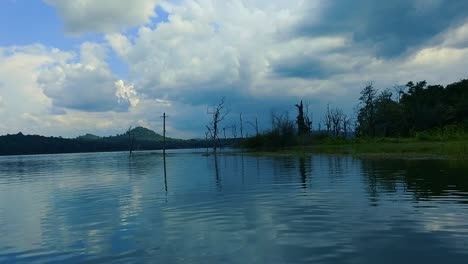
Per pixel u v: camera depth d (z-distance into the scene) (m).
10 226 14.83
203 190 22.19
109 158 98.81
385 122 107.94
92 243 11.63
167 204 17.75
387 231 11.45
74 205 19.25
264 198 18.25
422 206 14.84
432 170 27.38
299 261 9.17
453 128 83.06
